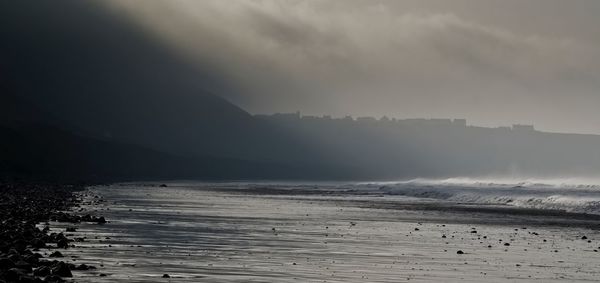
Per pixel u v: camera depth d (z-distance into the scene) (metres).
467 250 49.81
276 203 121.81
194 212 86.94
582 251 50.41
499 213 100.56
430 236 60.28
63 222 63.38
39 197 108.81
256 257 42.38
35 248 42.88
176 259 40.31
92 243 47.16
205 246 47.66
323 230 63.72
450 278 36.44
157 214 80.56
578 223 80.75
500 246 53.44
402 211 102.81
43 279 30.75
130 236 53.00
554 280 36.69
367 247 49.72
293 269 37.69
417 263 41.81
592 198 118.19
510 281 36.16
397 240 55.78
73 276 32.78
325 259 42.38
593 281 36.53
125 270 35.34
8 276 29.59
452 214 96.88
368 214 93.00
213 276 34.47
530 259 45.16
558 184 195.62
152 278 33.12
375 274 36.91
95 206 93.81
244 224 68.75
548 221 83.88
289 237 55.91
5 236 44.50
